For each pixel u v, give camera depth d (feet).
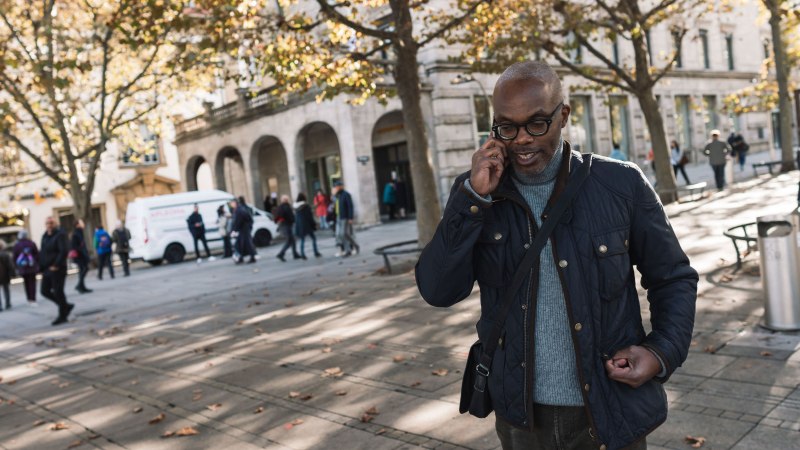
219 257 70.90
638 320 6.37
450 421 14.17
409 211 91.56
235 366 21.36
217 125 98.07
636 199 6.29
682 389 14.23
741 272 24.97
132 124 81.20
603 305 6.12
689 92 111.86
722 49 118.32
